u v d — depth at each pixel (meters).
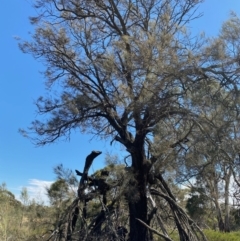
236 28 12.98
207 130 12.59
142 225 15.79
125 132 15.91
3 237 17.42
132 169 15.45
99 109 16.27
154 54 13.08
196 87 12.83
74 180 16.52
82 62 16.16
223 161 12.57
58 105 16.42
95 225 16.39
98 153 16.98
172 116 13.54
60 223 15.84
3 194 20.91
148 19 16.50
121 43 13.84
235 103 12.50
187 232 17.48
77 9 16.94
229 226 32.72
